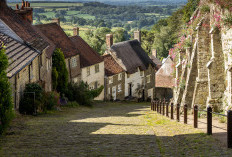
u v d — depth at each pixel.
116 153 7.66
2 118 10.95
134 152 7.82
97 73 45.91
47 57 28.20
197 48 23.36
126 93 52.25
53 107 24.41
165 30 86.38
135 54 55.38
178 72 30.48
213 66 19.28
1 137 10.15
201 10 22.61
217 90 19.47
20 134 10.90
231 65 16.66
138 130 12.18
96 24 177.12
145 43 109.56
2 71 11.75
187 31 27.44
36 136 10.47
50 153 7.59
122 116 21.72
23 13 29.92
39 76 25.27
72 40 45.31
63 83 33.75
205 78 22.03
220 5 17.06
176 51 31.95
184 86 26.73
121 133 11.34
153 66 58.28
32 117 18.23
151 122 16.23
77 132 11.55
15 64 17.94
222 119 15.23
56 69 32.97
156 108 27.75
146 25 191.12
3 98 11.23
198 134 11.01
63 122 15.60
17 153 7.51
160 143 9.46
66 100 31.97
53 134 10.99
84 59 43.72
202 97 22.16
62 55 33.41
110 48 51.91
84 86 38.22
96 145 8.79
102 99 47.22
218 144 9.13
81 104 34.62
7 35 22.67
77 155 7.39
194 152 8.02
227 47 17.52
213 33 19.08
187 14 45.22
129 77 52.44
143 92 55.84
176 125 14.15
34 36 27.45
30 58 20.69
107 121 16.80
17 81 18.56
